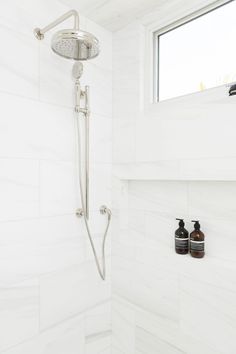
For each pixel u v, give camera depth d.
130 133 1.53
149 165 1.42
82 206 1.40
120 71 1.60
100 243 1.57
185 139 1.26
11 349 1.16
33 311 1.24
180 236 1.30
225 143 1.12
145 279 1.44
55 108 1.33
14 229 1.17
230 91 1.12
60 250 1.35
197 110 1.22
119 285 1.59
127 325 1.55
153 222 1.50
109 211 1.58
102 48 1.58
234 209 1.18
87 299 1.49
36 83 1.26
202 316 1.19
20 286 1.19
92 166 1.53
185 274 1.25
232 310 1.08
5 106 1.14
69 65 1.40
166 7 1.38
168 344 1.33
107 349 1.62
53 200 1.32
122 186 1.60
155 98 1.51
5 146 1.14
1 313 1.13
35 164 1.25
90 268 1.51
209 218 1.27
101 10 1.43
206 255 1.28
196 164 1.22
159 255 1.37
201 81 1.33
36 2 1.26
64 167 1.37
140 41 1.50
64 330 1.37
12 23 1.17
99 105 1.57
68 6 1.39
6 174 1.15
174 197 1.40
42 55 1.28
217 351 1.13
